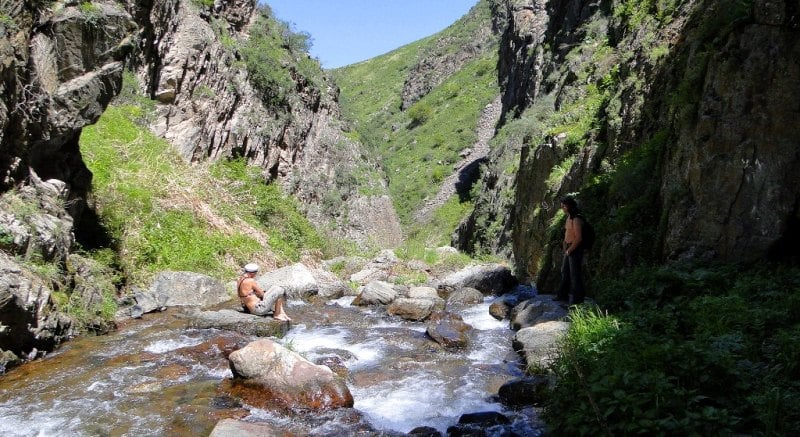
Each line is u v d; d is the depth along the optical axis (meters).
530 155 18.48
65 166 9.66
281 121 22.92
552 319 8.38
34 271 7.64
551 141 16.34
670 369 4.48
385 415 5.72
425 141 55.88
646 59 13.24
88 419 5.41
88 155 13.92
